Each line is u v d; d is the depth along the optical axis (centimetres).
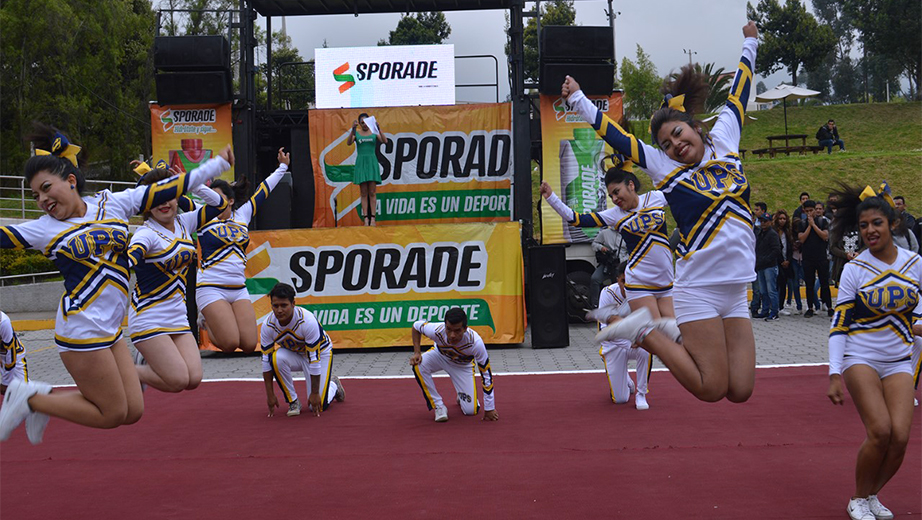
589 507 547
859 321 529
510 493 583
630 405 886
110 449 746
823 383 977
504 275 1319
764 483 593
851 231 582
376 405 928
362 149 1418
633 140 490
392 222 1466
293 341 870
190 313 1349
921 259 527
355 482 621
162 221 650
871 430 503
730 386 480
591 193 1445
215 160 541
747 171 3080
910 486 578
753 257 480
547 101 1433
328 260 1327
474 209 1462
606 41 1388
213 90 1388
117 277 502
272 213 1443
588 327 1535
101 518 552
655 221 711
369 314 1325
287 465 678
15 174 3119
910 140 4234
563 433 764
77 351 488
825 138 3459
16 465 694
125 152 3353
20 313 2155
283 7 1568
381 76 1502
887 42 5581
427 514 542
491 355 1264
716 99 2938
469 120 1456
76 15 3125
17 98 3091
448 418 846
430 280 1323
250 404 956
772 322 1549
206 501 585
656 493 575
